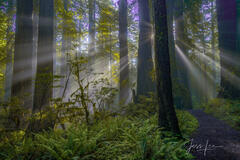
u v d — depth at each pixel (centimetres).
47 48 709
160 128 418
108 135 426
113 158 321
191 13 1362
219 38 1003
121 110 634
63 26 675
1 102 420
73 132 404
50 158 317
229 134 471
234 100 820
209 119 698
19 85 700
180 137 416
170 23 1075
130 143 369
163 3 453
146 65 875
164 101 437
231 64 925
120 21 1109
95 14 1544
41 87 484
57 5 766
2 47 1002
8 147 358
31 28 766
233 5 950
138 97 814
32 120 445
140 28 928
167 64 445
